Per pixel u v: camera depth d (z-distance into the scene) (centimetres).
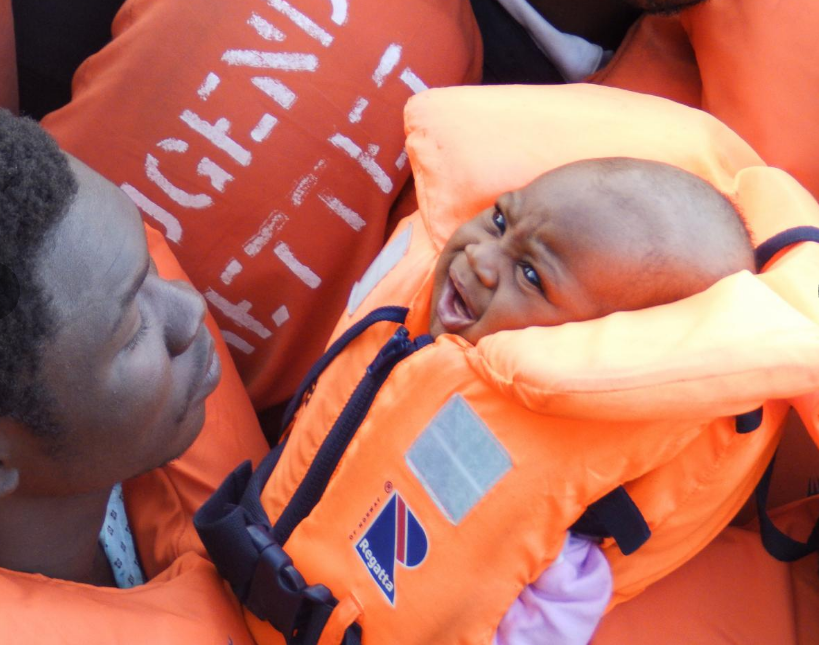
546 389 71
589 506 79
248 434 112
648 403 67
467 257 88
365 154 118
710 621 90
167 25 116
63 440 70
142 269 70
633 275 81
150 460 81
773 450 89
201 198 117
